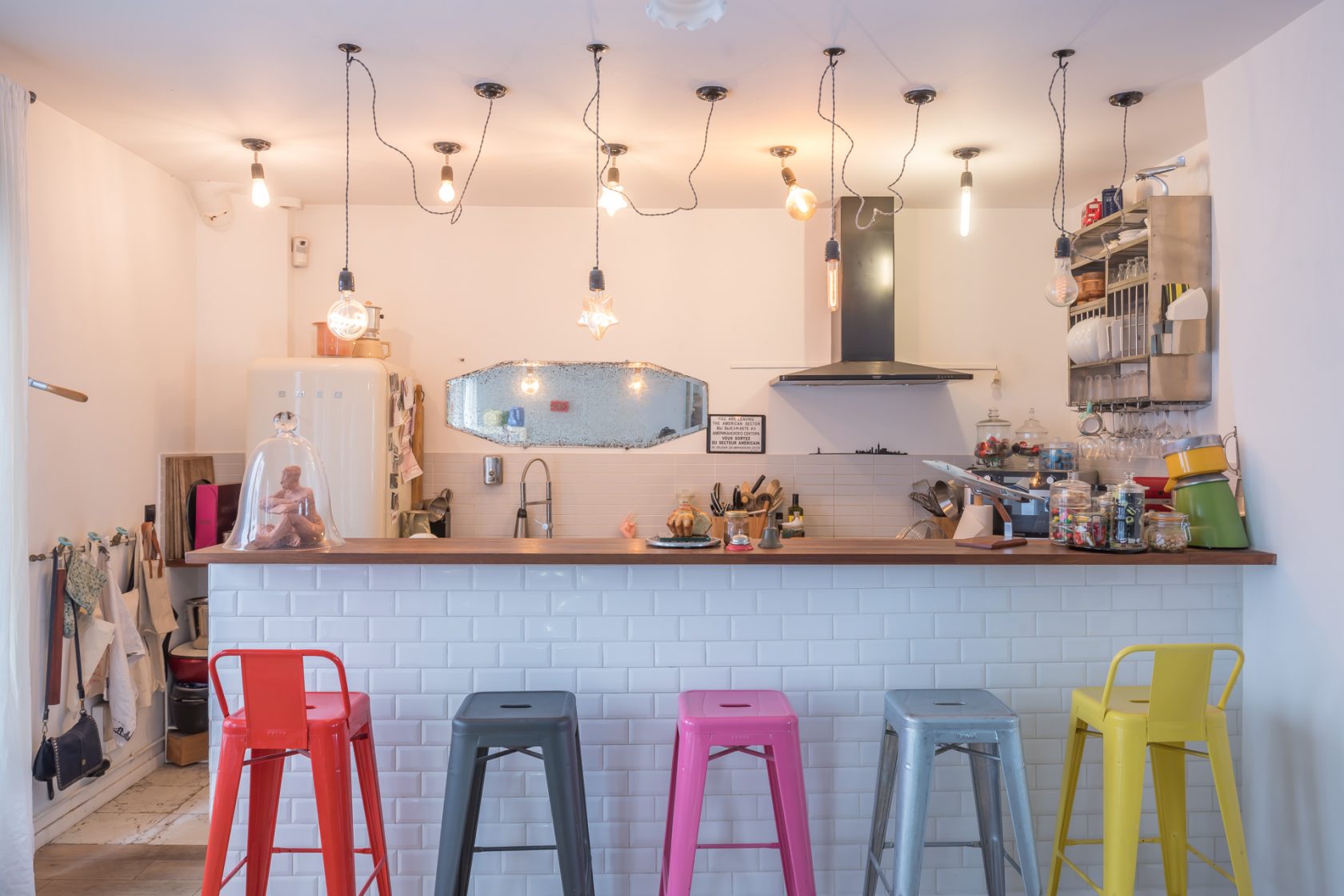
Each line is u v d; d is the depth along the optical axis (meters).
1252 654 3.13
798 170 4.64
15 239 3.13
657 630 3.02
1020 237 5.43
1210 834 3.15
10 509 3.11
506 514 5.35
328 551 2.94
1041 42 3.15
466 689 3.01
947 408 5.41
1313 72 2.89
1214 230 3.86
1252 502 3.16
